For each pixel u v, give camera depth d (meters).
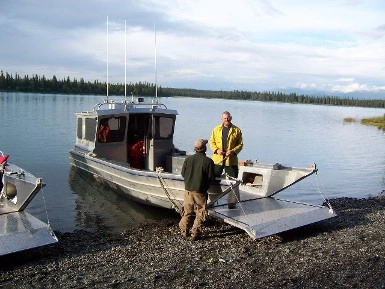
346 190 16.97
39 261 7.82
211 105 136.62
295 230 9.89
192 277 6.99
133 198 13.00
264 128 51.41
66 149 24.59
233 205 9.94
